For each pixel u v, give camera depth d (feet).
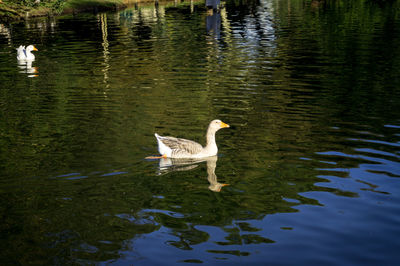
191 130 42.88
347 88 62.03
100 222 25.04
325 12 211.61
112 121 46.19
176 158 35.55
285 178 31.27
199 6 276.00
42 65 85.46
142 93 59.11
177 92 59.41
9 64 87.35
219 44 110.63
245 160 35.06
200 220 25.13
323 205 26.81
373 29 138.00
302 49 100.99
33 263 21.03
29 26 168.76
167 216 25.72
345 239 22.67
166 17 203.82
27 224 24.90
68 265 20.79
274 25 157.99
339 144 38.68
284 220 24.95
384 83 65.41
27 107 52.80
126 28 157.79
